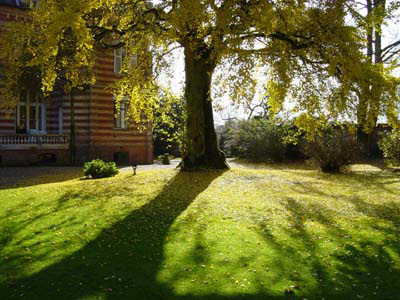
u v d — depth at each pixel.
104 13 15.97
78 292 4.91
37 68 18.34
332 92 13.87
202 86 16.59
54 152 24.81
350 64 12.12
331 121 15.81
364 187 13.53
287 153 29.98
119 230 7.96
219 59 12.59
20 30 14.34
